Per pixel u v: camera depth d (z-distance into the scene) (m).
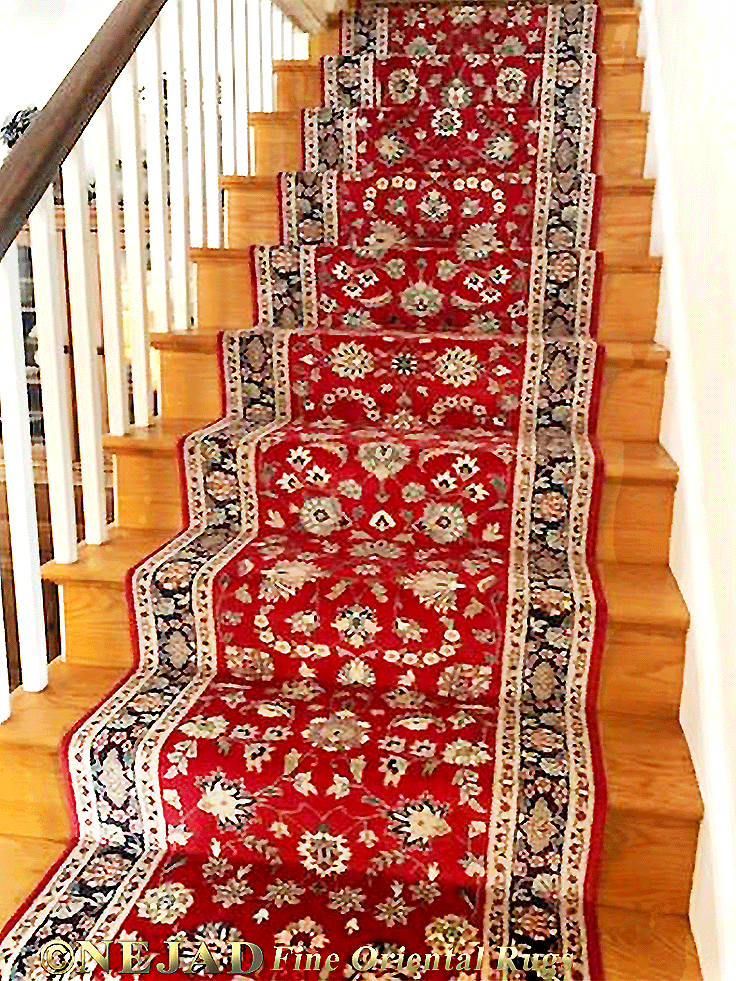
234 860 1.65
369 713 1.74
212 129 2.68
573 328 2.42
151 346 2.30
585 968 1.43
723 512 1.59
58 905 1.54
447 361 2.19
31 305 3.61
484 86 2.98
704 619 1.65
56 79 4.08
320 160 2.90
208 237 2.74
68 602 1.93
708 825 1.49
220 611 1.85
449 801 1.55
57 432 1.89
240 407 2.31
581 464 1.95
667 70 2.56
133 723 1.69
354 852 1.59
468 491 1.98
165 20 2.33
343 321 2.49
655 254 2.49
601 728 1.75
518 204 2.61
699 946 1.49
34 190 1.65
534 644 1.77
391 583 1.81
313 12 3.26
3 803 1.73
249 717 1.72
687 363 1.99
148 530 2.18
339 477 2.02
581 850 1.54
